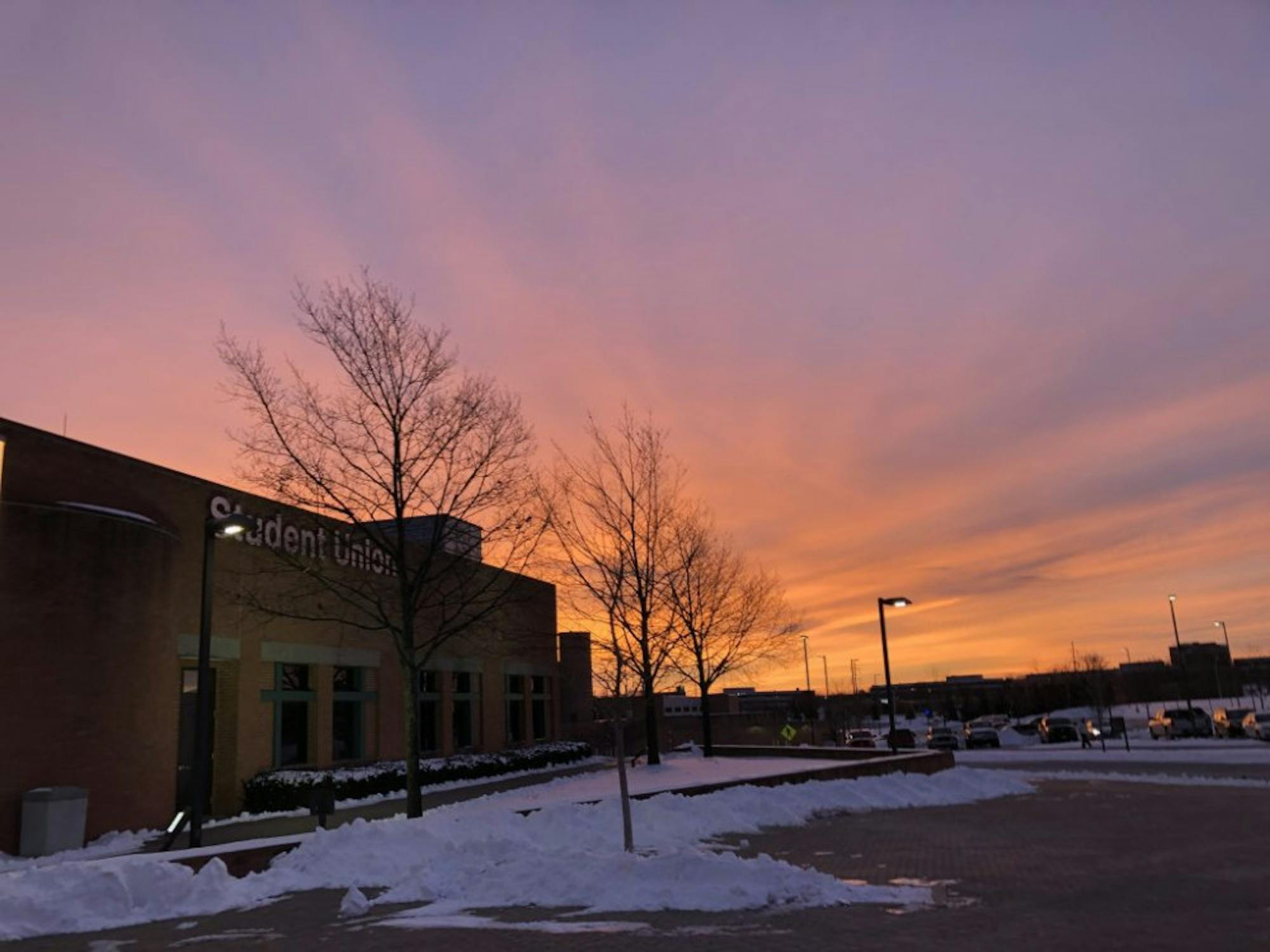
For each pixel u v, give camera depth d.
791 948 7.96
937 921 8.88
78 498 19.58
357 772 25.27
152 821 19.19
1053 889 10.39
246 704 23.84
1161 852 13.04
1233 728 57.31
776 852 13.47
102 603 18.55
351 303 18.97
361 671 29.03
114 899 10.16
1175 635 70.56
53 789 16.73
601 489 27.08
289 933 9.09
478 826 13.51
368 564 28.77
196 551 22.64
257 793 23.20
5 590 17.11
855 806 19.22
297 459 18.77
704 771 27.00
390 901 10.45
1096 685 83.12
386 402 18.97
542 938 8.54
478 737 36.66
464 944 8.38
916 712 132.38
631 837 12.02
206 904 10.42
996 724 80.69
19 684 17.03
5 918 9.59
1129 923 8.68
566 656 48.19
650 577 25.94
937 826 16.42
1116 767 35.16
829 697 96.94
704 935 8.47
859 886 10.38
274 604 24.91
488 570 35.00
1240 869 11.53
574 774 34.19
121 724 18.61
